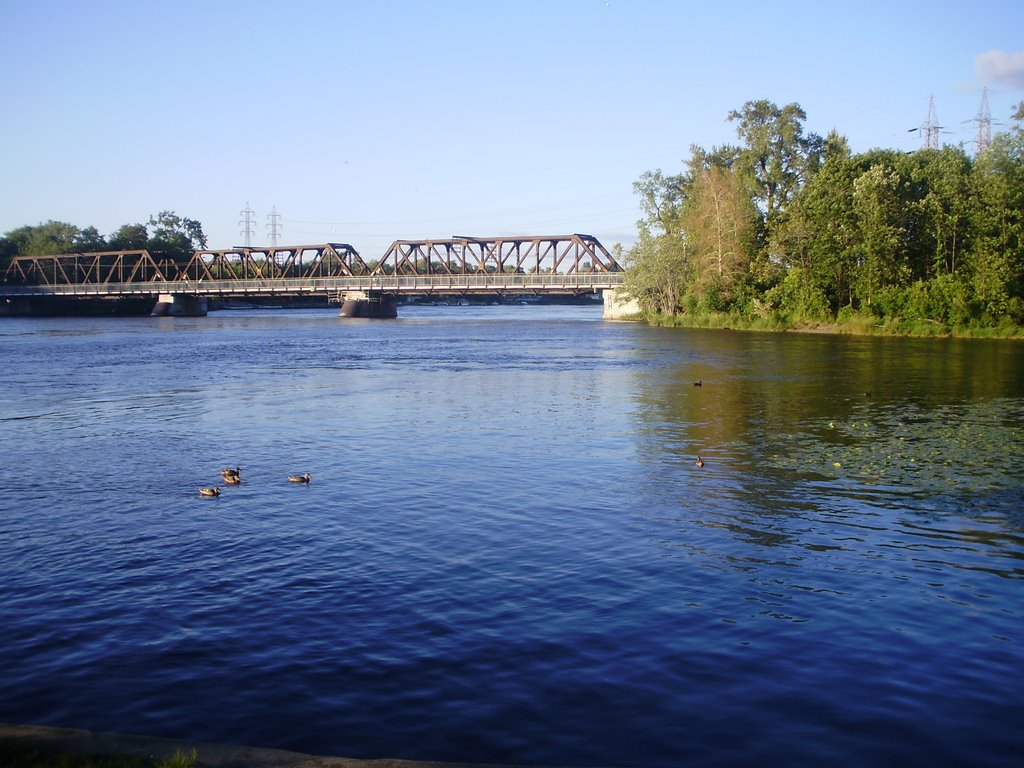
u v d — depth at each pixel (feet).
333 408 105.40
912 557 46.39
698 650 34.81
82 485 64.34
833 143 312.09
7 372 157.79
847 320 262.67
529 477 65.51
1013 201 230.48
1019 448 75.77
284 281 472.03
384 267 502.79
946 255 253.85
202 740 28.17
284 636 36.37
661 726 28.99
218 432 88.07
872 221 248.52
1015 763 26.84
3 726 28.81
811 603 39.83
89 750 27.25
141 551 48.11
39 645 35.76
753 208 312.50
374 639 35.99
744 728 28.89
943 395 112.37
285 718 29.58
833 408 101.60
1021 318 231.50
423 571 44.37
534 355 192.65
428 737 28.35
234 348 225.97
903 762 26.89
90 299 534.78
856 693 31.30
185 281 497.05
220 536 50.80
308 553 47.47
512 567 44.88
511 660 33.94
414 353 203.21
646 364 164.66
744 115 322.14
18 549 48.67
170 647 35.40
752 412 98.84
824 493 60.23
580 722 29.25
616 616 38.32
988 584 42.39
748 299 303.48
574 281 397.39
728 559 46.06
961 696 31.12
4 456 76.18
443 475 66.44
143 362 180.75
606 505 57.16
